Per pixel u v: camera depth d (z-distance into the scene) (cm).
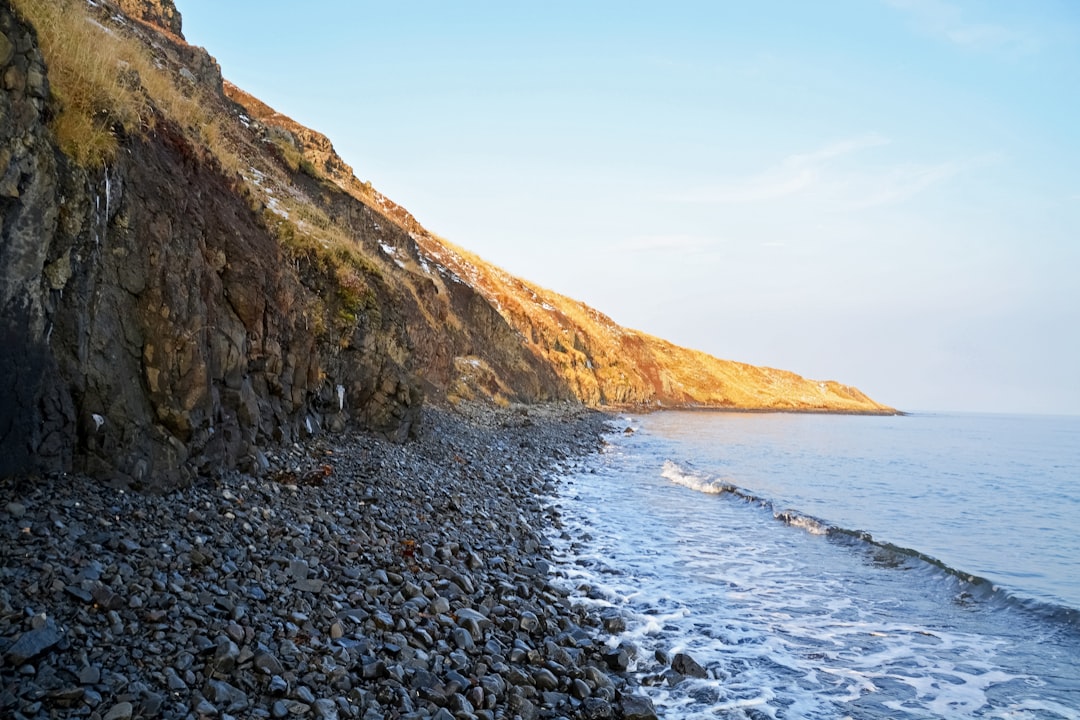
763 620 1064
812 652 952
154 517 761
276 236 1536
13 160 657
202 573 685
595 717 668
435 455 1894
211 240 1116
